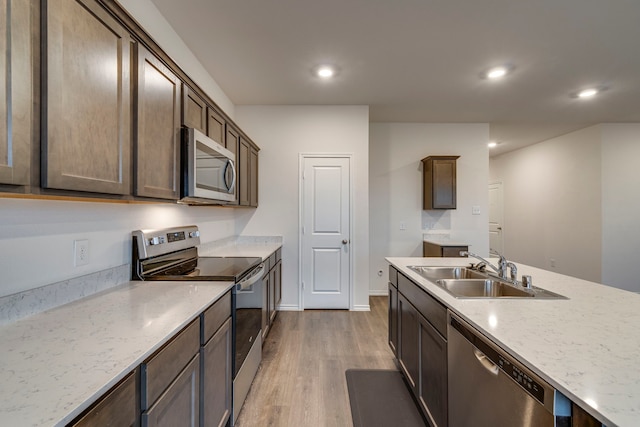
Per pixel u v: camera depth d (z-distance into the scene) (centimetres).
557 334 102
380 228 454
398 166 454
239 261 238
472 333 116
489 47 246
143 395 88
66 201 131
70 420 61
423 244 449
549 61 267
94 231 148
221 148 213
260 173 377
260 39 235
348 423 179
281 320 342
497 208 683
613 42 238
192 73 256
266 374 230
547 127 465
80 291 138
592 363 82
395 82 311
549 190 538
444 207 425
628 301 139
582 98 351
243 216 378
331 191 377
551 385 76
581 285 172
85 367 78
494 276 193
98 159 108
